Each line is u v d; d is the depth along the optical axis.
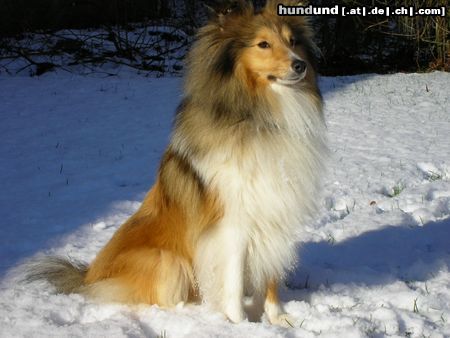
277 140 1.45
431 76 5.26
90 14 6.62
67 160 2.92
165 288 1.54
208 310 1.53
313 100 1.52
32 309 1.53
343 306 1.60
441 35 5.63
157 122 3.70
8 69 5.36
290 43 1.49
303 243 1.98
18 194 2.43
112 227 2.08
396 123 3.61
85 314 1.55
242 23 1.48
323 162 1.54
